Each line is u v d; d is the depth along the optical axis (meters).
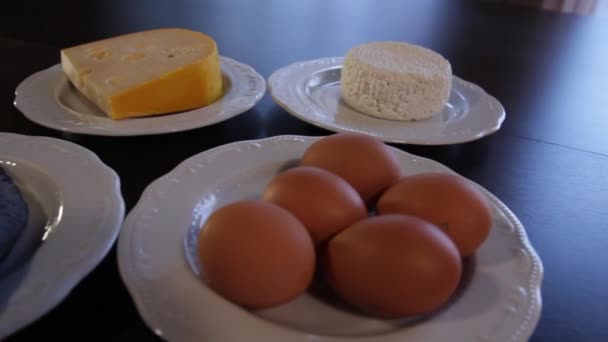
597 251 0.30
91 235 0.25
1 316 0.21
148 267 0.24
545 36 0.69
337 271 0.23
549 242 0.30
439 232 0.23
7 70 0.47
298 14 0.71
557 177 0.37
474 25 0.71
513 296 0.24
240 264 0.22
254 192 0.31
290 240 0.23
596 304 0.26
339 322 0.24
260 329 0.22
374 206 0.29
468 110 0.44
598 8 1.09
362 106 0.43
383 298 0.22
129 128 0.36
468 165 0.38
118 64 0.43
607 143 0.42
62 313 0.24
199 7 0.71
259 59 0.55
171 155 0.36
